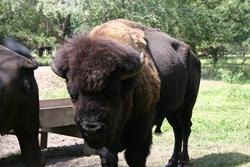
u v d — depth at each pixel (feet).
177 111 17.34
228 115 28.96
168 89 14.69
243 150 19.98
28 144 13.29
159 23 47.44
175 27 52.13
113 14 44.83
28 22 54.80
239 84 47.75
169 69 14.71
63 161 18.38
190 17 53.16
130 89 11.59
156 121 14.96
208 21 57.36
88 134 10.65
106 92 10.78
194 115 28.68
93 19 44.50
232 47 70.79
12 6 45.96
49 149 20.36
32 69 12.76
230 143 21.25
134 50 11.43
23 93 12.59
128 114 12.19
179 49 16.33
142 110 12.80
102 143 10.87
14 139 21.94
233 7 63.77
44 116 17.12
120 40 12.57
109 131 10.97
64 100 20.21
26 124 13.05
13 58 12.56
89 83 10.55
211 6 64.13
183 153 17.65
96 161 18.40
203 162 18.08
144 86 12.64
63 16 44.24
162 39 15.55
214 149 20.12
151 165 17.76
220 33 61.62
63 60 11.21
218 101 35.27
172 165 17.39
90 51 10.89
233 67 69.31
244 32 66.28
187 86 16.99
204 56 83.35
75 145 21.29
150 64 13.29
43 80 39.88
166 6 48.65
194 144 20.97
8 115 12.32
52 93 35.27
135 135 13.05
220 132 23.67
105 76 10.68
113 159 12.53
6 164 17.94
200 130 24.02
